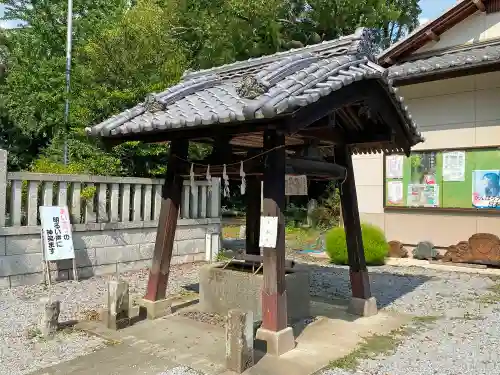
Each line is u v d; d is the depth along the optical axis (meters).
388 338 5.07
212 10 19.05
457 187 10.48
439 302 6.82
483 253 9.77
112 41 11.34
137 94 10.76
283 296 4.62
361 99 4.88
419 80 10.60
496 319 5.92
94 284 7.57
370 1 19.20
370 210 11.80
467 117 10.41
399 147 5.98
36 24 20.58
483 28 10.75
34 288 7.13
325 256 11.55
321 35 20.30
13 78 17.97
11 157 19.91
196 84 5.79
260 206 6.61
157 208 9.30
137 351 4.56
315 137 5.45
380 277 8.81
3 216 6.97
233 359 4.06
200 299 6.05
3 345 4.74
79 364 4.23
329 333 5.20
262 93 4.21
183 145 5.70
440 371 4.19
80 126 11.16
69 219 7.69
